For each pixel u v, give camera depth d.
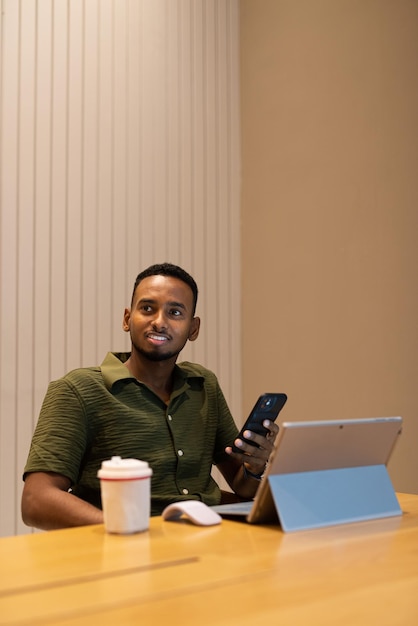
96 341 3.45
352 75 3.58
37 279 3.29
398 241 3.33
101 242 3.50
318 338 3.67
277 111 3.95
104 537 1.30
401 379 3.29
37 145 3.33
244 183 4.11
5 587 0.98
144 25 3.73
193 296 2.03
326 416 3.61
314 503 1.40
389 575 1.05
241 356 4.07
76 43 3.47
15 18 3.29
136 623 0.84
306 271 3.75
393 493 1.55
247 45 4.14
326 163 3.68
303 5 3.84
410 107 3.32
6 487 3.15
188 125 3.89
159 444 1.89
